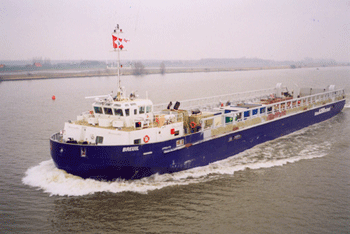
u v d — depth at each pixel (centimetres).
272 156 3338
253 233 1914
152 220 2050
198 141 2900
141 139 2530
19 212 2130
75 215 2102
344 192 2453
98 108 2780
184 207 2214
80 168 2434
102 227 1973
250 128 3528
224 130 3209
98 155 2350
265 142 3884
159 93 10006
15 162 3111
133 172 2498
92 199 2297
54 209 2172
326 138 4050
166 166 2664
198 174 2816
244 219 2069
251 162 3155
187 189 2495
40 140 4000
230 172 2877
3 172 2827
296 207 2223
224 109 3753
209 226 1988
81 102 8069
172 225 1995
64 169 2538
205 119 2981
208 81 16838
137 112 2714
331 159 3216
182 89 11512
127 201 2280
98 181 2498
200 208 2205
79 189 2412
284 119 4138
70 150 2397
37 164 3041
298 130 4525
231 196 2388
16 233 1900
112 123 2636
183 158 2786
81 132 2644
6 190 2447
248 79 18212
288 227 1978
